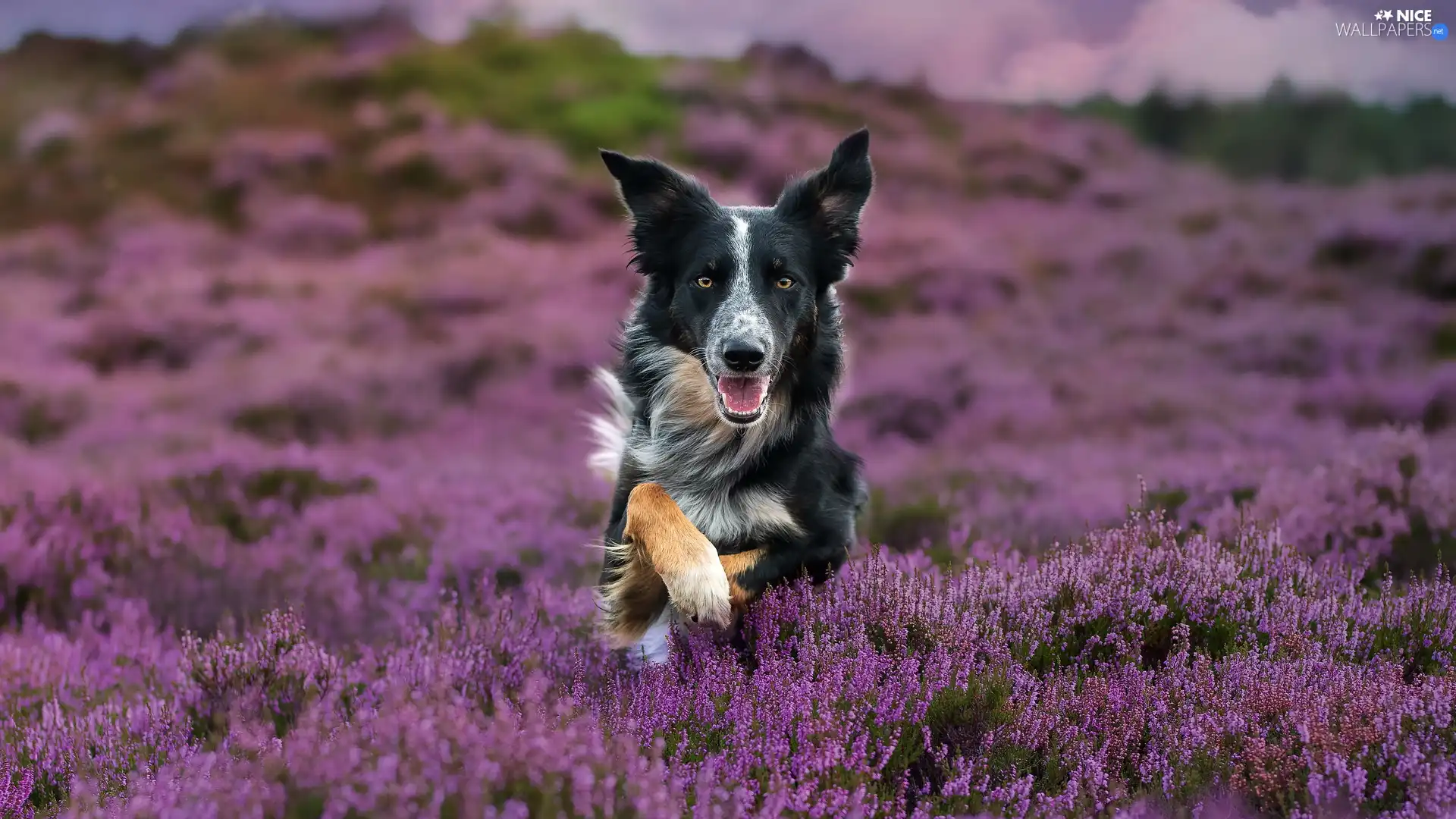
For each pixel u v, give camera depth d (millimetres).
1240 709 3586
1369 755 3301
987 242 20453
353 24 30797
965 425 12391
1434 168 26672
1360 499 6348
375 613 6254
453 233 20344
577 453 11516
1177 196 24641
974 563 5633
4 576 6488
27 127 25266
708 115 26031
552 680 4660
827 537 4969
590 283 17734
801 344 5117
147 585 6574
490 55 29359
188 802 2979
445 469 10109
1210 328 16125
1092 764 3279
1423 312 16281
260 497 8852
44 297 16922
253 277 17922
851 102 28266
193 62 28750
